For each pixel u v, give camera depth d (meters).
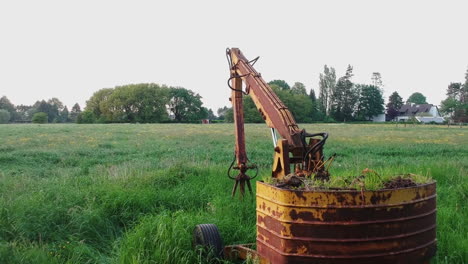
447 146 31.75
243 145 10.88
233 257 7.33
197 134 47.84
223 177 13.36
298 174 6.54
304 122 118.56
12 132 49.94
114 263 7.15
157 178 13.11
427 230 5.62
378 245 5.29
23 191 11.23
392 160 21.45
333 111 136.12
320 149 6.88
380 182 5.55
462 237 7.92
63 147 30.00
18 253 7.04
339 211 5.24
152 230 7.73
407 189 5.41
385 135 48.16
